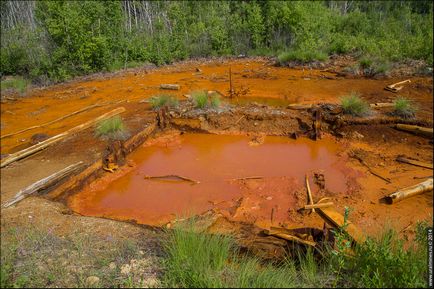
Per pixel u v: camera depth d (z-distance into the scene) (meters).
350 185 6.73
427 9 24.33
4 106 12.67
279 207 6.11
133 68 17.41
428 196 6.20
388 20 20.53
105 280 3.55
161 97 10.68
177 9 19.84
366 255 3.52
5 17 24.00
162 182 7.16
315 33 18.03
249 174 7.32
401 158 7.56
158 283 3.47
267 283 3.24
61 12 16.14
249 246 4.45
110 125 8.64
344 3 27.28
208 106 9.98
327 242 4.07
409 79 12.64
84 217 5.30
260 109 9.85
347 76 13.69
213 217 5.58
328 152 8.18
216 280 3.30
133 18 22.97
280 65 16.20
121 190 6.93
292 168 7.50
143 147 8.80
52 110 11.85
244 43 19.70
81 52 16.47
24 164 7.52
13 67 17.23
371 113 9.20
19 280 3.45
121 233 4.77
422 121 8.70
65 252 4.12
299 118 9.34
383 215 5.72
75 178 6.83
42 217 5.29
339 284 3.40
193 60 18.80
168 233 4.48
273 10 19.23
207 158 8.12
